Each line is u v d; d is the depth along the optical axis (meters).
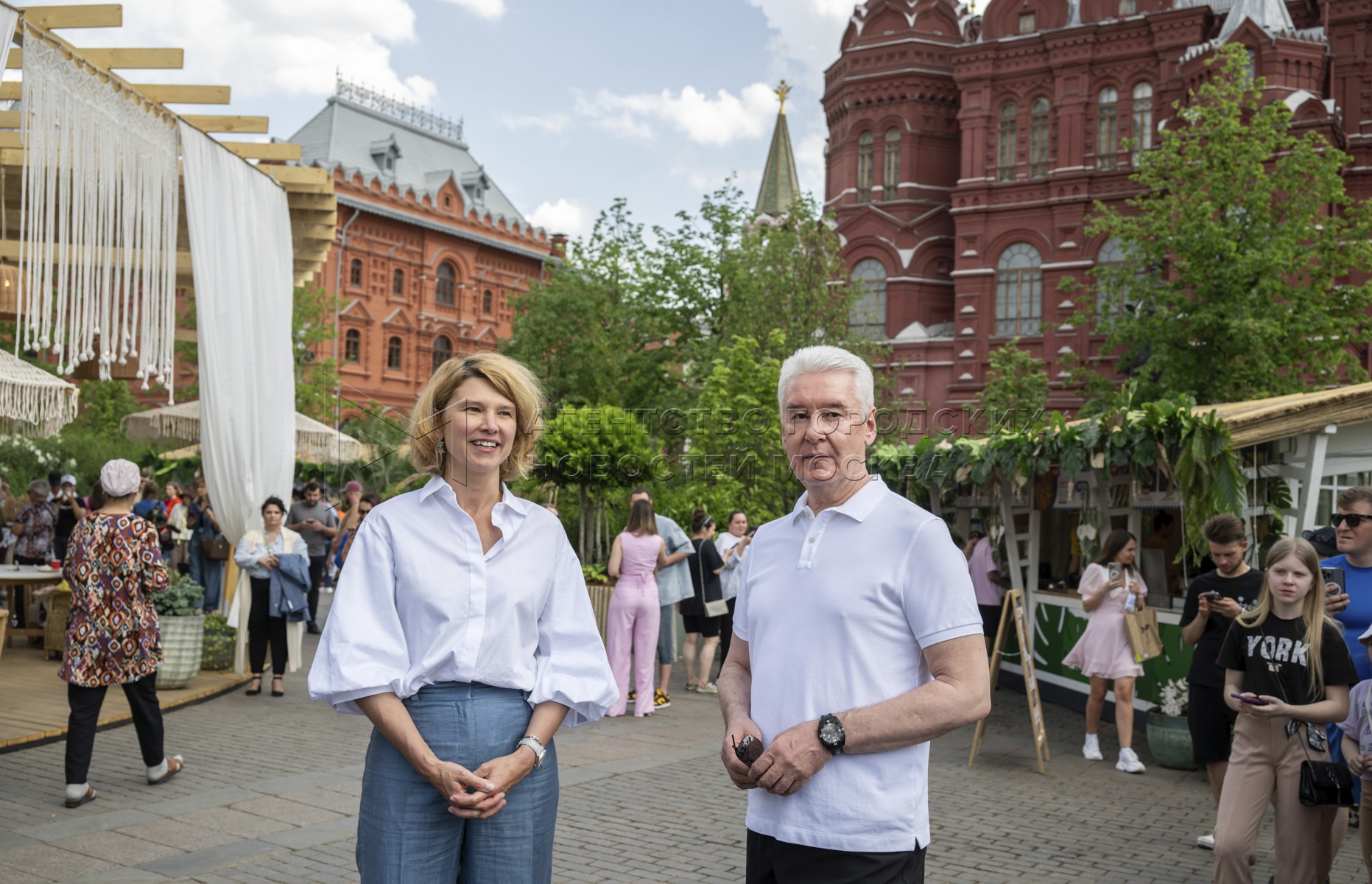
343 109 57.53
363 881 2.80
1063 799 7.29
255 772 7.12
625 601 10.06
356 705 2.84
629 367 31.08
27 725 8.01
